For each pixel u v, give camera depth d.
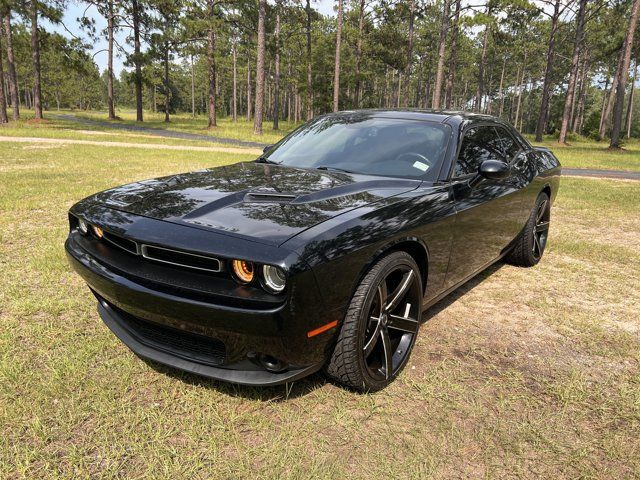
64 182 8.05
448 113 3.56
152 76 43.19
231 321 1.89
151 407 2.19
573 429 2.18
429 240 2.58
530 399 2.39
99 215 2.37
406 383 2.49
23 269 3.91
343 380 2.29
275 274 1.88
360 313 2.16
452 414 2.25
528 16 37.19
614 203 8.12
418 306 2.62
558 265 4.66
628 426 2.21
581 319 3.39
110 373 2.45
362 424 2.15
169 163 11.45
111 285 2.16
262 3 28.70
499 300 3.72
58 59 34.06
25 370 2.45
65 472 1.80
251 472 1.84
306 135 3.70
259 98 29.64
